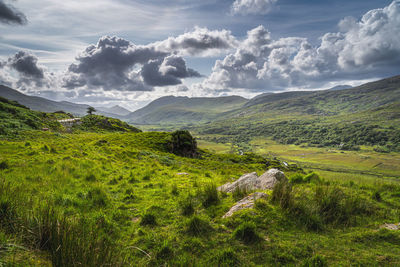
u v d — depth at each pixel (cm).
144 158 2378
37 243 369
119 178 1238
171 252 477
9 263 295
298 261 449
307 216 619
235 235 541
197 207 776
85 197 786
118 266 350
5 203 450
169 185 1129
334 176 1317
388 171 16062
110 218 634
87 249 339
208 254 476
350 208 686
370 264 436
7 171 1069
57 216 414
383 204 779
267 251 482
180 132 5384
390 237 541
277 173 984
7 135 3041
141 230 577
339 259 453
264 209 657
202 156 5709
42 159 1403
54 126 6281
